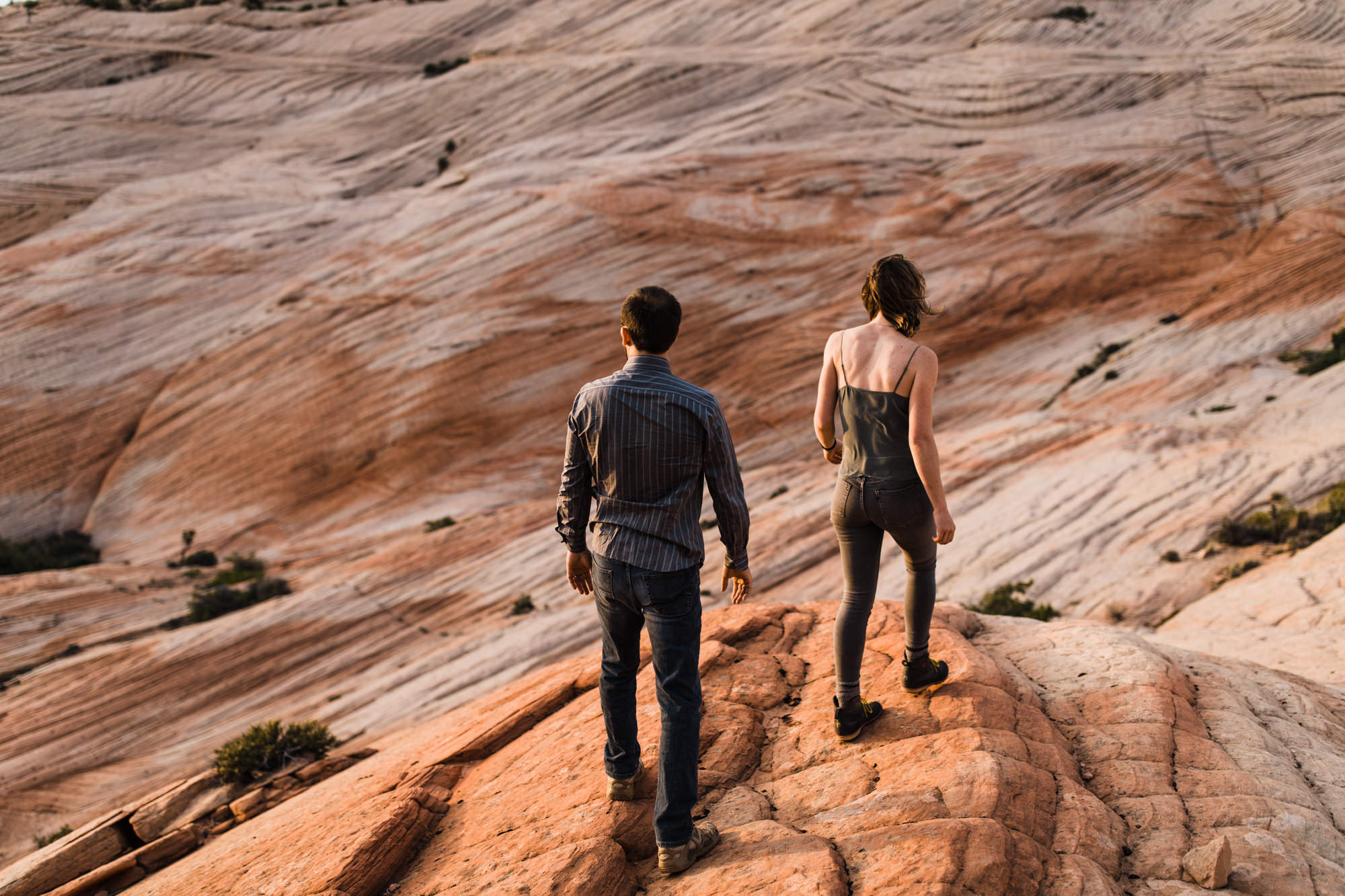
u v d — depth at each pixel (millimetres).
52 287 57000
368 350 53219
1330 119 60438
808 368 50000
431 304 55094
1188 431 34906
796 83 73375
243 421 50969
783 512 34781
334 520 46281
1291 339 44750
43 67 79500
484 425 49906
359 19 91062
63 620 35438
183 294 57562
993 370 48562
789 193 61344
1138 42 72812
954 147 65062
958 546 29297
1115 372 44781
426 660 29047
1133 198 58469
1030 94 66375
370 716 25797
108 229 61500
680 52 78812
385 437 49500
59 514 47719
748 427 47219
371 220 63531
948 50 74312
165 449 50375
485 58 84312
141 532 46594
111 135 72188
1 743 27031
